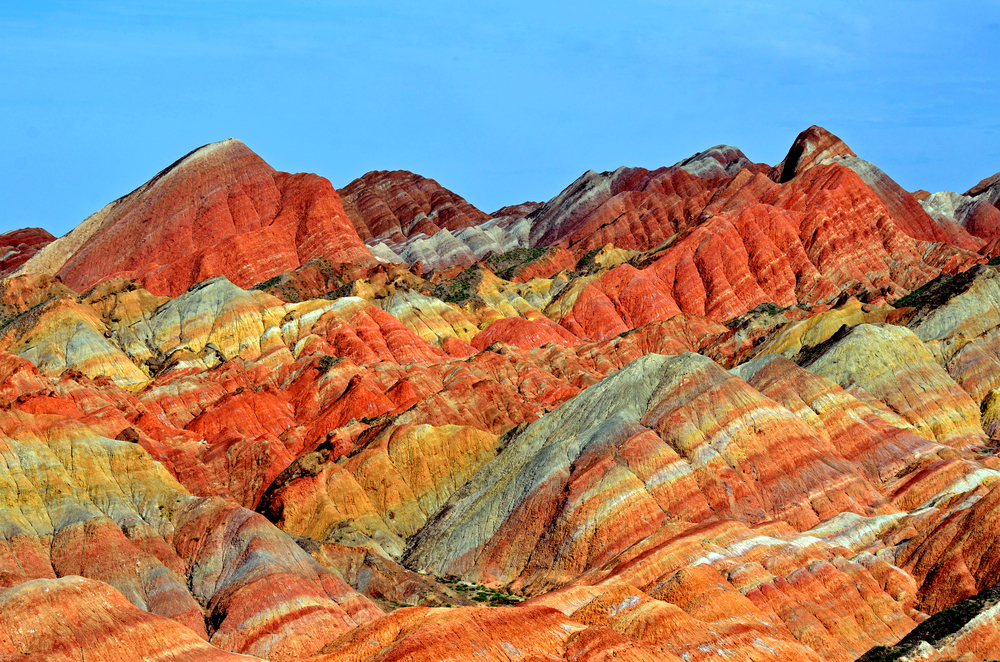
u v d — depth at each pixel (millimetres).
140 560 133375
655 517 154000
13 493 138875
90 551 133250
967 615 118812
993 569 129375
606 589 123875
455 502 169250
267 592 125500
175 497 145625
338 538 158750
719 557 131875
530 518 158250
